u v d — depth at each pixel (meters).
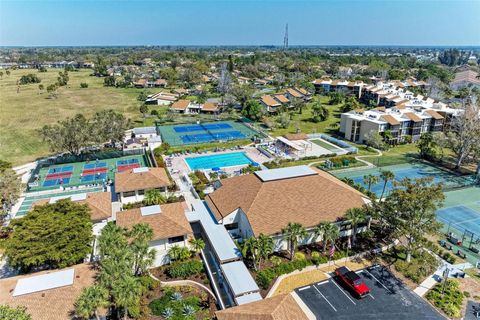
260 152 83.81
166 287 37.50
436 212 55.72
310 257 42.69
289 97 142.50
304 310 34.53
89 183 64.50
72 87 183.75
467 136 72.06
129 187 55.69
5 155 81.06
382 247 45.00
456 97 148.50
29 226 38.44
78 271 35.22
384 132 88.50
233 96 134.12
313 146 89.19
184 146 86.50
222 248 40.91
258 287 35.66
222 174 67.19
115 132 80.25
